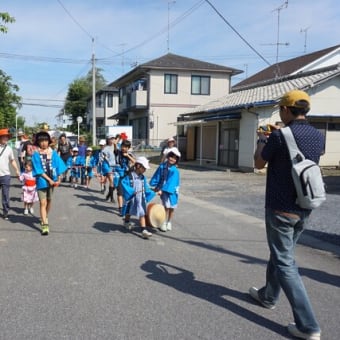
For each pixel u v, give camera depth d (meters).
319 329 3.48
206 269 5.32
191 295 4.42
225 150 23.25
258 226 8.08
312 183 3.39
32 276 4.88
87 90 69.81
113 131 27.66
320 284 4.86
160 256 5.85
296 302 3.50
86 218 8.48
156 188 7.39
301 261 5.79
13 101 25.73
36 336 3.46
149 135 32.94
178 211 9.60
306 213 3.60
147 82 33.03
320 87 19.86
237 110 20.88
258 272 5.25
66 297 4.27
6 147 8.34
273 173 3.65
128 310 4.00
